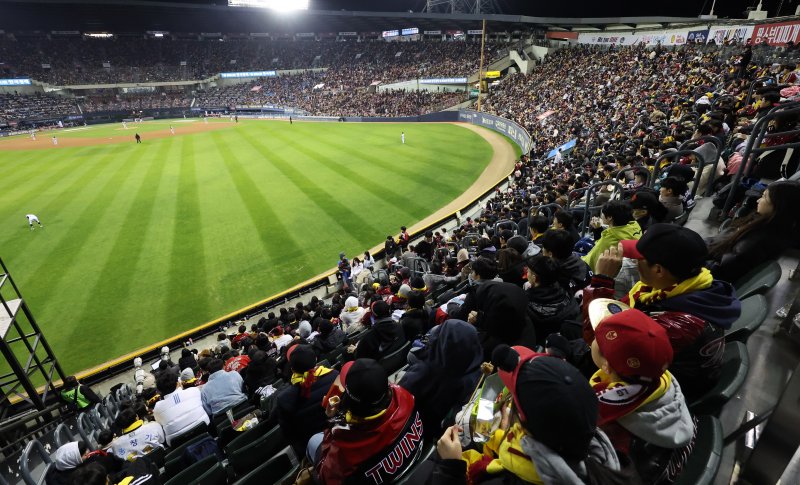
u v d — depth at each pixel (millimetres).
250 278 16891
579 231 9406
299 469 4035
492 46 65562
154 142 49656
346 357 6520
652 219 5246
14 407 9211
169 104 87938
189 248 19359
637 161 11188
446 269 9914
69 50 82938
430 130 49438
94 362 12812
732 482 2379
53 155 43500
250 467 5195
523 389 1734
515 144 39969
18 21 73375
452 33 75562
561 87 44062
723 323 2400
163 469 6156
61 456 5070
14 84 75625
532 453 1728
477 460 2176
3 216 24094
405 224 21344
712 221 5977
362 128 53656
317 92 80562
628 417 2053
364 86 76188
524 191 18141
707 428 2256
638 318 2018
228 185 28594
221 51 94188
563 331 3902
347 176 29703
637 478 1901
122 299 15680
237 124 66188
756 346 3090
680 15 57688
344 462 2607
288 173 31141
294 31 93875
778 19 26922
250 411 6613
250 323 14188
